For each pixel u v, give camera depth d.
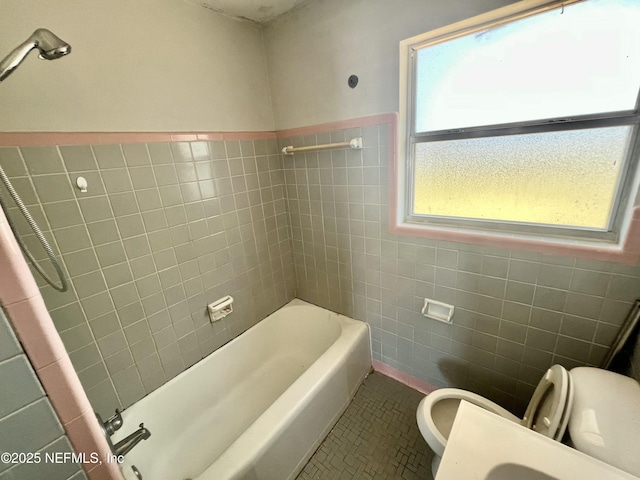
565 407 0.79
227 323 1.77
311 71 1.55
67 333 1.14
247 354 1.87
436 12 1.11
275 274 2.04
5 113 0.92
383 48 1.28
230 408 1.68
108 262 1.22
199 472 1.35
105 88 1.12
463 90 1.18
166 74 1.30
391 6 1.21
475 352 1.45
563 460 0.60
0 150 0.93
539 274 1.16
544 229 1.15
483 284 1.32
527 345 1.27
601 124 0.95
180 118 1.38
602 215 1.04
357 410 1.63
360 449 1.41
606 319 1.05
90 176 1.13
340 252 1.83
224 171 1.61
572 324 1.13
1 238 0.45
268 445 1.14
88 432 0.59
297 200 1.92
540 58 1.00
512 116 1.10
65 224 1.09
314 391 1.37
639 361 0.91
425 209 1.47
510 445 0.64
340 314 1.99
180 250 1.47
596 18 0.88
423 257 1.47
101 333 1.24
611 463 0.64
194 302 1.57
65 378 0.54
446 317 1.48
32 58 0.95
